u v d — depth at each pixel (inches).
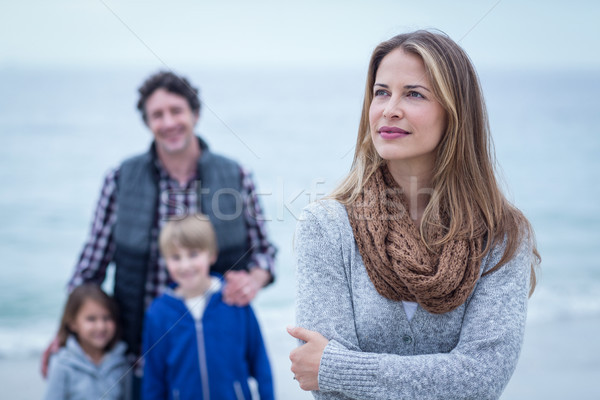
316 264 57.2
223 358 111.7
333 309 56.1
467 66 57.1
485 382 52.3
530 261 58.8
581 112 637.3
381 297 55.9
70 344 114.7
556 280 339.0
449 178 57.7
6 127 396.8
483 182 57.9
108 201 116.8
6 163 384.5
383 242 55.9
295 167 474.0
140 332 115.4
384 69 56.0
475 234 56.7
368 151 60.2
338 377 52.9
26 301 287.6
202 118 426.9
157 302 112.7
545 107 629.6
